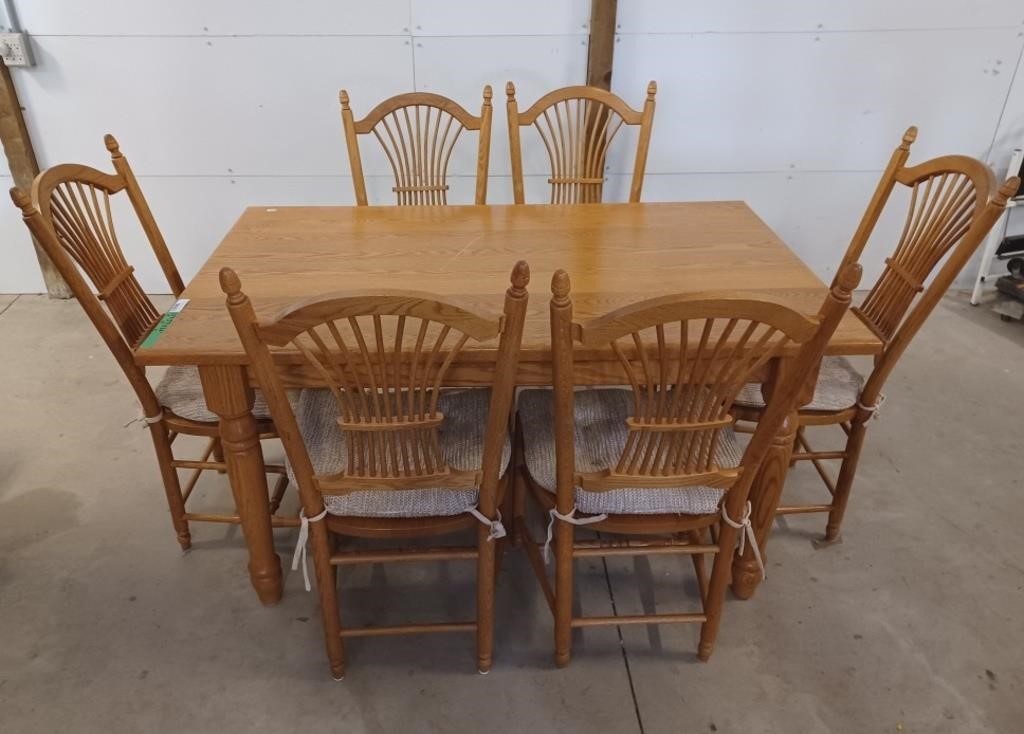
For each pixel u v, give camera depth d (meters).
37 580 1.88
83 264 1.65
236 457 1.59
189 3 2.66
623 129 2.93
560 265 1.76
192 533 2.03
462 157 2.97
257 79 2.81
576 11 2.72
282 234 1.94
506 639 1.75
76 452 2.32
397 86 2.85
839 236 3.21
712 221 2.04
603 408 1.74
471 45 2.78
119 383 2.65
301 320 1.14
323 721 1.57
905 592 1.87
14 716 1.57
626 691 1.64
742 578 1.80
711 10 2.73
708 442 1.56
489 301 1.59
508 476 1.67
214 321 1.52
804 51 2.83
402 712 1.59
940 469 2.28
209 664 1.69
